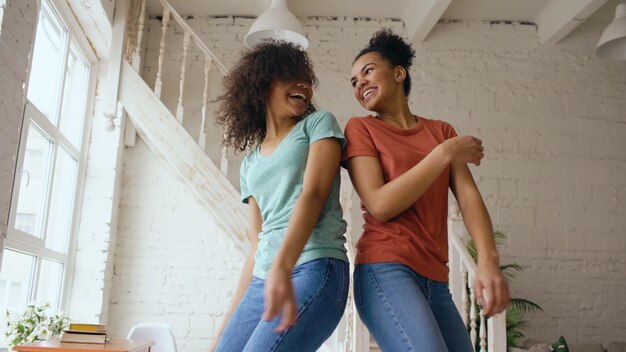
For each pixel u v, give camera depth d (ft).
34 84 11.05
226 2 18.38
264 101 4.73
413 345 3.80
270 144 4.66
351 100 18.56
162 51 15.15
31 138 11.11
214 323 16.19
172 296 16.22
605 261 18.60
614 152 19.38
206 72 14.93
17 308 10.89
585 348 16.78
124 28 14.66
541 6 19.15
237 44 18.66
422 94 18.92
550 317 18.08
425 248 4.25
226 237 16.72
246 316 4.35
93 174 15.15
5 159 7.95
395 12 19.17
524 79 19.49
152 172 16.78
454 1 18.78
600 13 19.63
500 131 19.01
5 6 7.58
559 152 19.13
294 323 3.85
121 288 16.05
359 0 18.56
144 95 14.49
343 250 4.22
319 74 18.67
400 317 3.90
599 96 19.71
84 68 14.99
